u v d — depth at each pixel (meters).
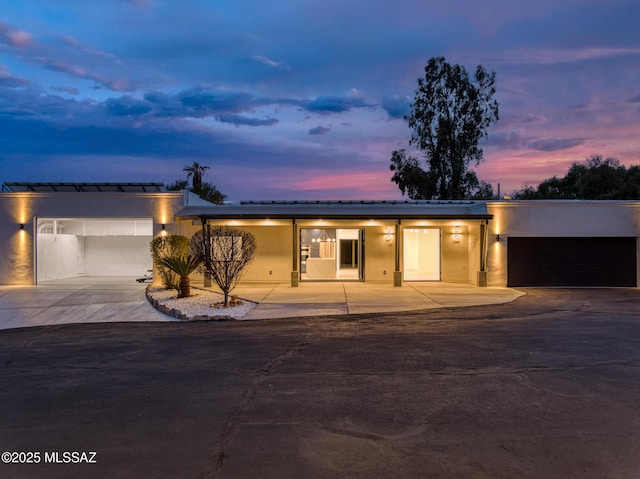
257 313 12.75
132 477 3.91
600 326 10.71
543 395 5.90
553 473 3.93
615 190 39.59
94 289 18.14
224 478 3.88
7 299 15.63
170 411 5.43
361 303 14.31
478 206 19.81
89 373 7.11
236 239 14.10
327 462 4.14
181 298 15.18
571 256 19.08
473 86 42.00
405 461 4.15
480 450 4.36
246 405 5.60
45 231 21.48
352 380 6.58
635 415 5.23
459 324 11.01
